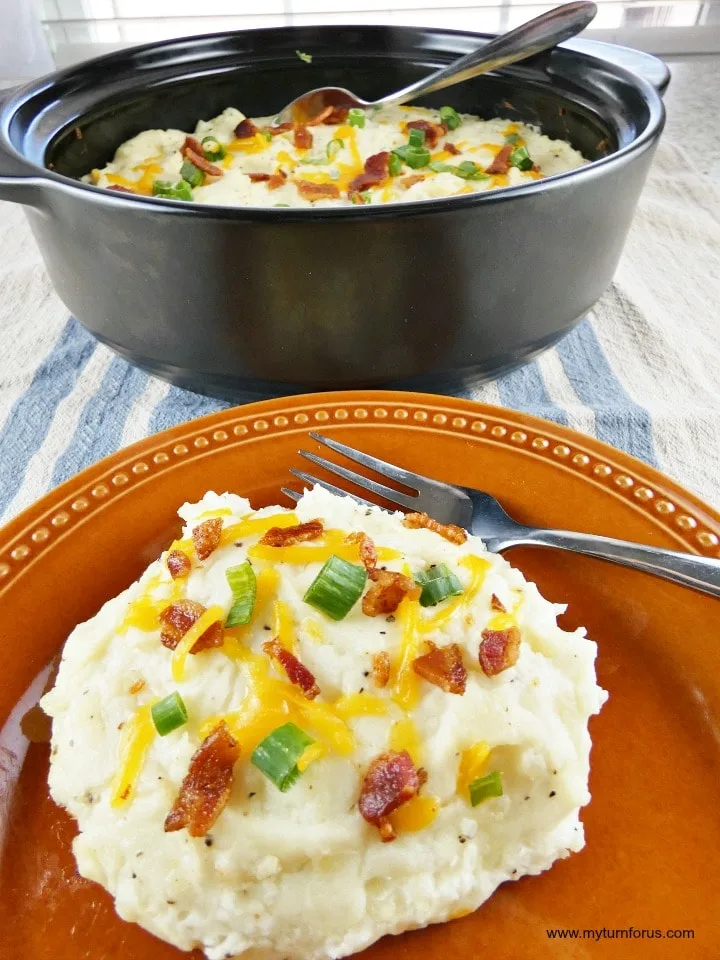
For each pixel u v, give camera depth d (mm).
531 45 352
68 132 348
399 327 248
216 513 202
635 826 163
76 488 222
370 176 366
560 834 157
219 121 408
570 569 211
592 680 175
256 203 356
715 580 185
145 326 258
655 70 335
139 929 151
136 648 174
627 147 252
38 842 162
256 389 275
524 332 264
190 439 240
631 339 333
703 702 179
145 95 387
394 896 150
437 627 170
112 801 154
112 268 245
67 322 354
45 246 263
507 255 239
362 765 153
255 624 173
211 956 146
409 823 150
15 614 194
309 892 146
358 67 412
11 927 151
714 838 160
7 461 272
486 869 156
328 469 235
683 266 385
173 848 148
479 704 160
